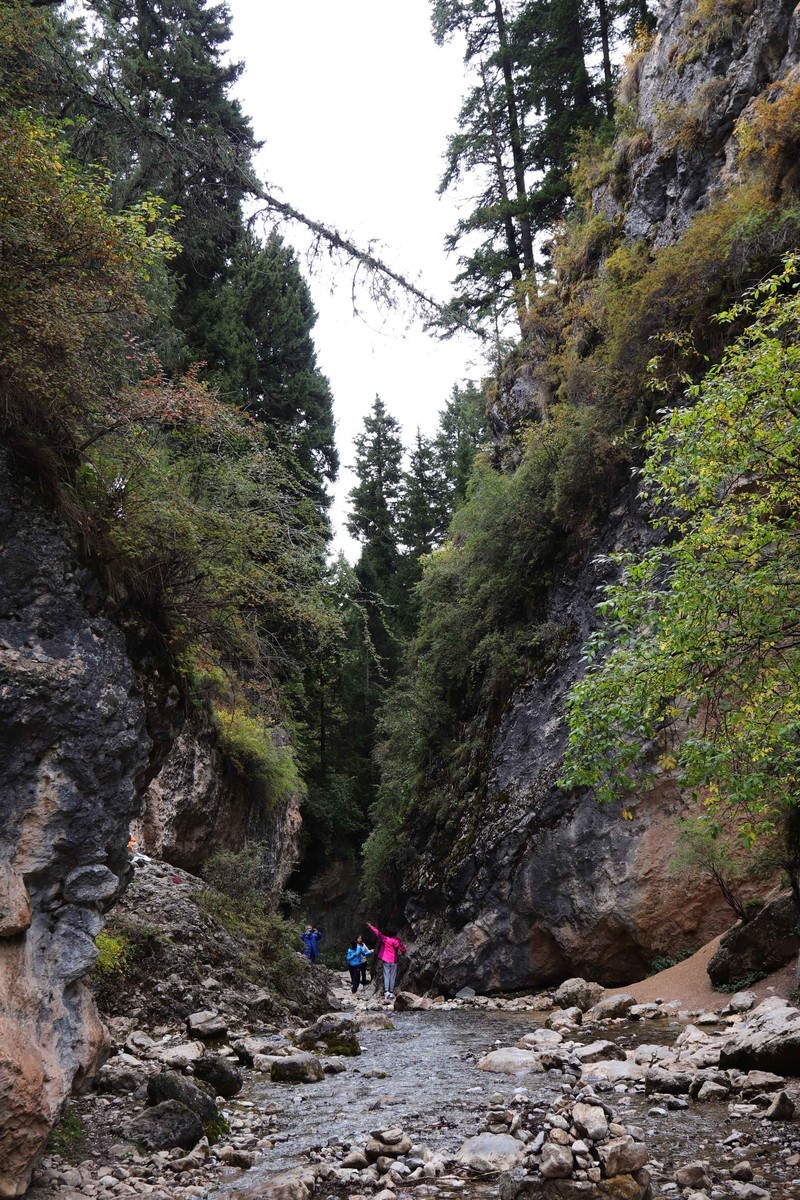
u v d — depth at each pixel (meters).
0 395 5.35
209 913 14.18
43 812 5.15
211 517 6.82
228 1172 5.79
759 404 7.30
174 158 11.11
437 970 19.39
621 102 25.36
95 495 6.16
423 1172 5.54
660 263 17.77
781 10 18.67
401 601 43.53
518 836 18.09
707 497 7.95
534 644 20.52
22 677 5.09
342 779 37.97
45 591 5.42
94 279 5.88
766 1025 7.83
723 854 13.02
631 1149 4.73
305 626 8.16
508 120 29.34
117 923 12.39
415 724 26.00
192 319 29.55
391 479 48.59
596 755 7.70
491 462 28.64
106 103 10.52
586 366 20.62
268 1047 10.41
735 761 7.39
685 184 20.44
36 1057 4.70
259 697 8.82
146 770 6.85
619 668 7.55
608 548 18.75
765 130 16.61
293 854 29.20
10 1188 4.48
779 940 11.45
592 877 16.28
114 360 6.38
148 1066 8.79
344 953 35.88
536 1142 5.39
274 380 33.19
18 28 7.04
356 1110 7.38
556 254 25.58
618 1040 10.16
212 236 12.50
